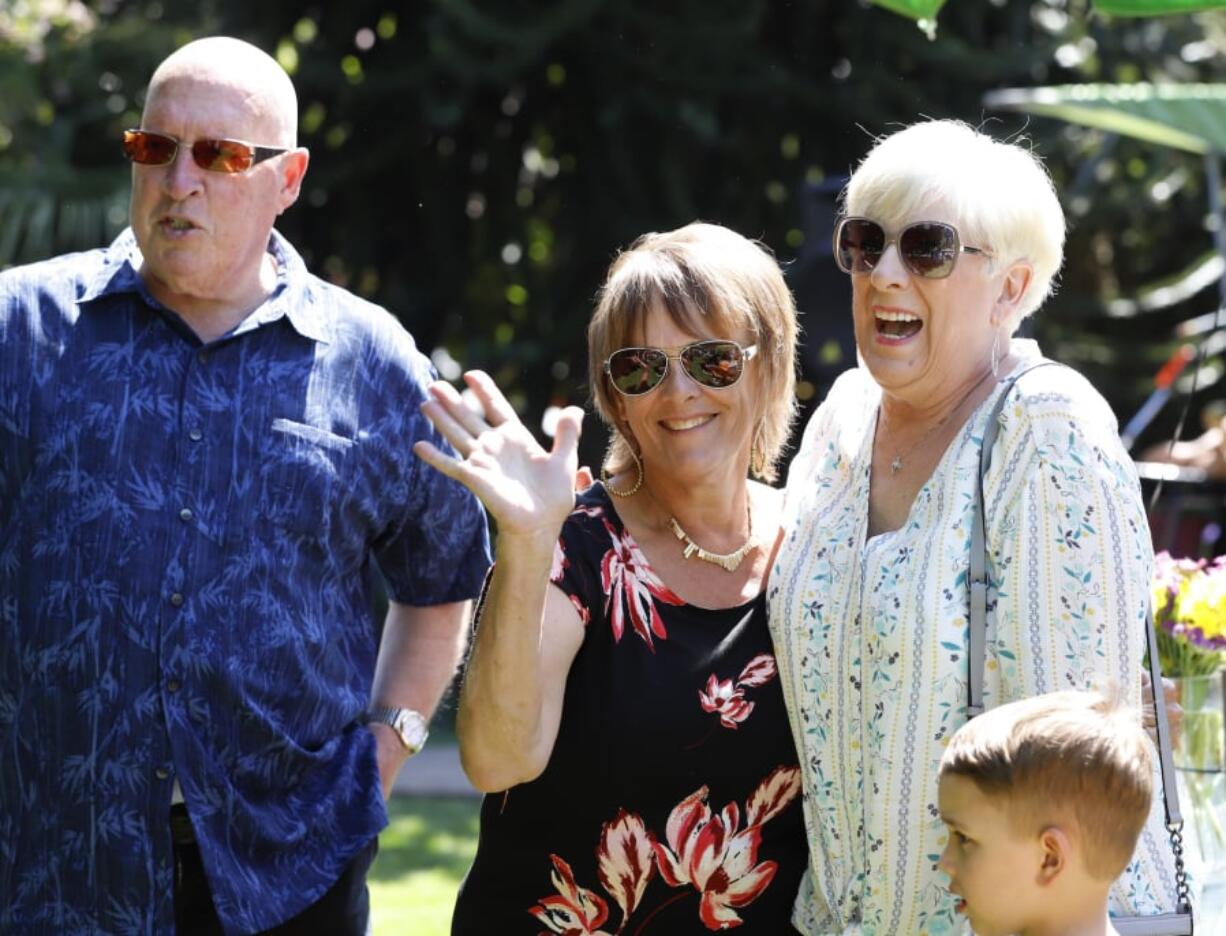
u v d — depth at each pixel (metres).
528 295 32.69
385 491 7.75
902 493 6.86
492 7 28.62
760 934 7.08
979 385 6.77
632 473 7.45
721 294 7.10
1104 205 32.78
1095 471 6.23
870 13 29.47
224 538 7.23
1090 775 5.61
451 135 31.44
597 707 6.97
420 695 8.30
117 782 7.05
